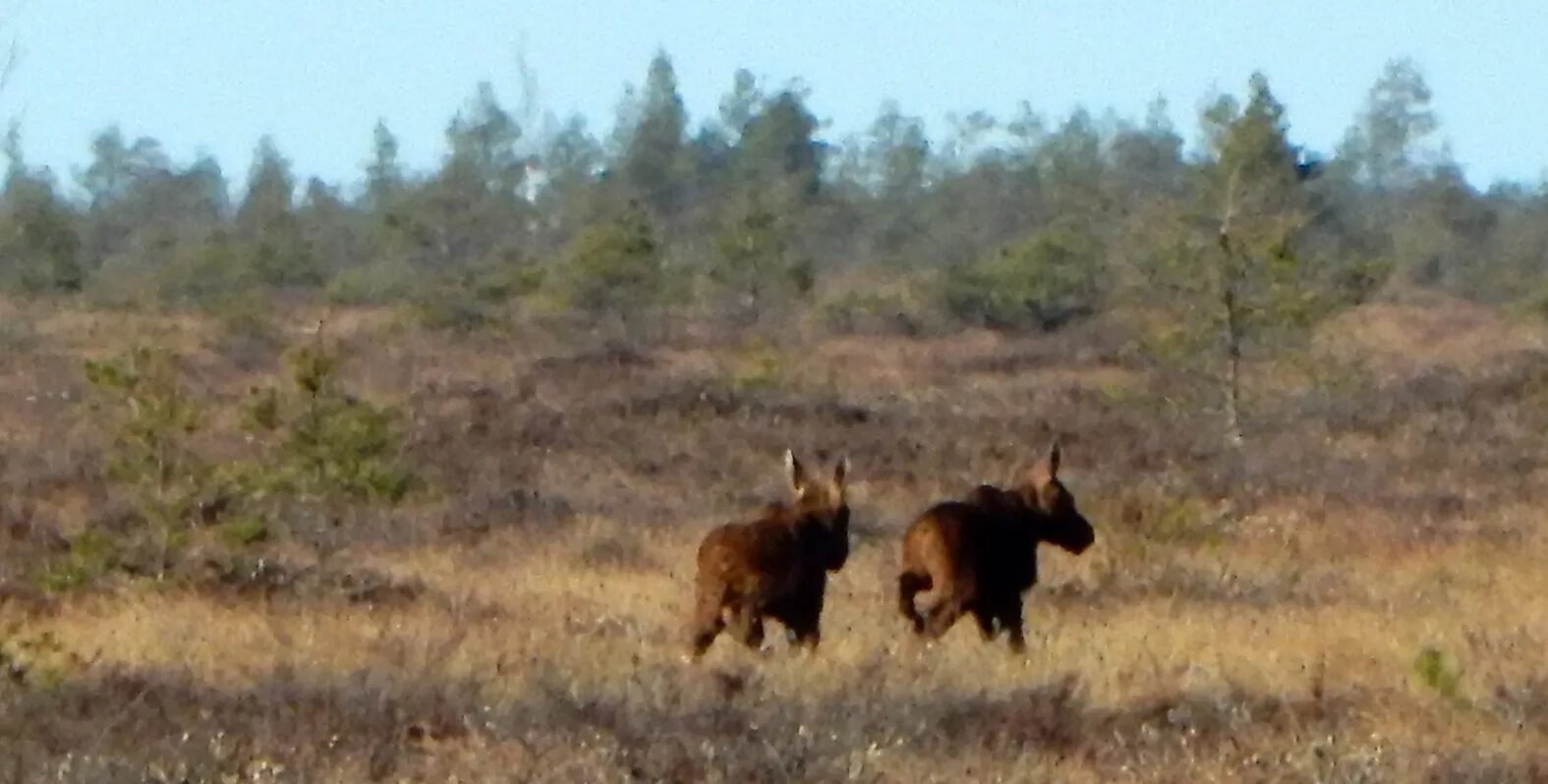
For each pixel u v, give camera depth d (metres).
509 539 55.97
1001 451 78.50
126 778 26.50
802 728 29.30
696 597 40.44
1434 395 92.31
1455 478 72.56
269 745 28.66
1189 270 84.94
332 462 55.31
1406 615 44.12
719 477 72.12
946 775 28.02
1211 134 90.38
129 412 62.06
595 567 51.38
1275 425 84.88
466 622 41.25
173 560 46.91
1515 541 57.53
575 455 75.75
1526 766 29.08
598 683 33.88
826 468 73.81
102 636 39.25
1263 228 85.81
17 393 94.50
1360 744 30.34
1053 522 40.62
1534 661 37.47
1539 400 90.19
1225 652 38.56
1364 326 134.88
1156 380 93.12
